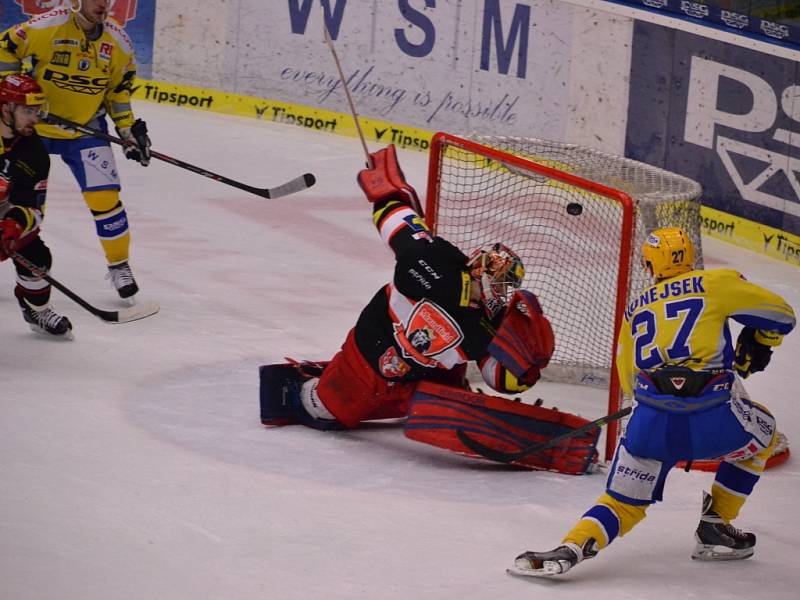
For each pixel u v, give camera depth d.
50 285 19.05
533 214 24.98
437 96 36.09
